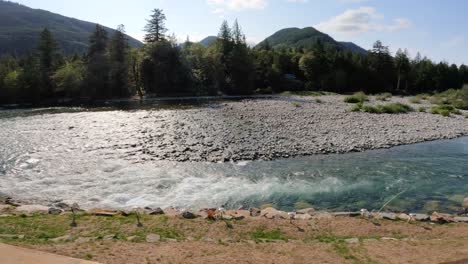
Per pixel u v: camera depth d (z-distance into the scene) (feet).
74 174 52.90
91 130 90.33
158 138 78.69
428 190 46.88
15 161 60.34
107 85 235.20
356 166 58.70
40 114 132.77
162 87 255.91
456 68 354.13
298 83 314.96
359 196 44.39
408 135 86.53
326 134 83.71
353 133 85.92
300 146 71.41
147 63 257.55
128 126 95.71
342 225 32.81
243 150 67.56
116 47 253.85
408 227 32.89
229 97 233.76
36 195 43.93
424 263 24.08
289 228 31.55
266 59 337.93
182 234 28.99
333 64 325.62
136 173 53.47
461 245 27.81
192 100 203.21
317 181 50.37
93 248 24.54
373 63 332.80
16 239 25.31
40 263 12.30
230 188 47.03
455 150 72.33
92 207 39.65
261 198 43.52
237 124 96.63
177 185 48.08
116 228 29.30
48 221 30.35
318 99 189.47
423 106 160.66
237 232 30.07
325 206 40.98
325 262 24.44
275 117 110.63
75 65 253.85
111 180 50.08
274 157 63.67
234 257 24.76
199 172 54.34
